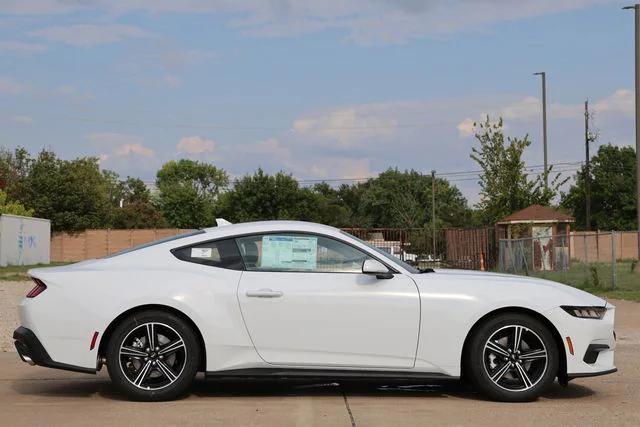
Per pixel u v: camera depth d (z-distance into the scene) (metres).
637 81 35.31
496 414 6.33
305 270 6.91
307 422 6.01
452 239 40.28
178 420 6.07
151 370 6.74
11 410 6.47
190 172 120.56
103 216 64.25
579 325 6.77
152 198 106.38
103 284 6.77
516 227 33.56
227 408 6.53
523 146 41.38
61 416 6.22
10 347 10.48
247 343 6.73
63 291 6.75
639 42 35.34
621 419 6.17
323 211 73.62
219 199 92.81
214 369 6.72
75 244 60.47
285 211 67.44
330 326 6.75
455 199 95.25
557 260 29.48
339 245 6.98
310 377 6.73
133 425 5.91
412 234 43.00
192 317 6.69
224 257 6.95
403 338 6.76
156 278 6.80
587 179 56.81
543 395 7.20
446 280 6.89
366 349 6.75
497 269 34.03
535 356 6.78
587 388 7.57
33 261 44.31
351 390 7.43
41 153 62.78
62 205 60.53
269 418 6.15
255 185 68.06
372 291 6.79
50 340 6.70
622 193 71.75
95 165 75.25
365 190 99.88
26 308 6.80
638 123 35.44
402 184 93.12
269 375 6.73
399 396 7.13
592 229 72.94
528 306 6.75
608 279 23.31
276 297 6.75
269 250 6.97
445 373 6.77
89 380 7.99
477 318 6.74
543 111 48.66
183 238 7.06
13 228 41.19
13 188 61.91
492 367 6.79
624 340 11.33
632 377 8.22
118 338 6.69
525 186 41.28
